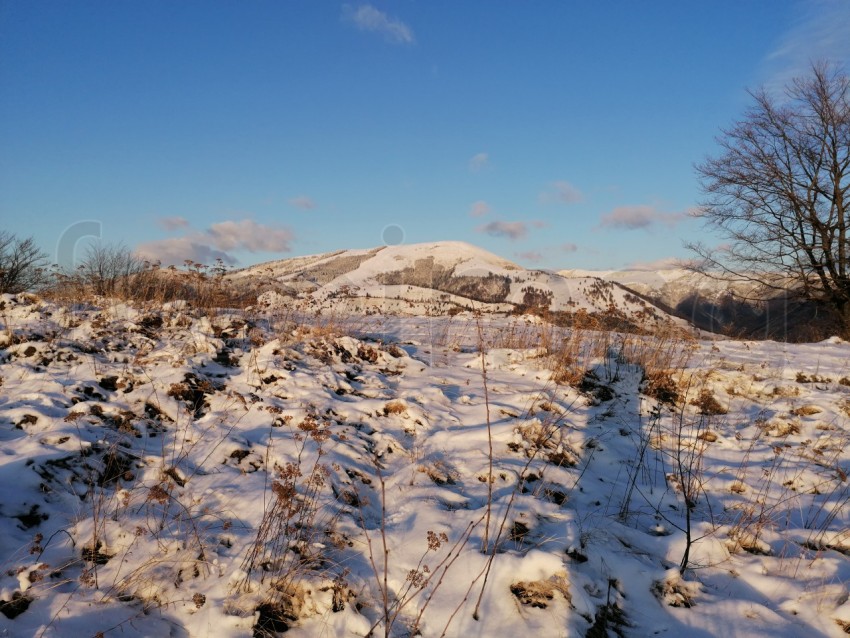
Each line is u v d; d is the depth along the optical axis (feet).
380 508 13.82
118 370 18.56
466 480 15.35
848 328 55.21
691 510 15.16
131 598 9.96
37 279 57.57
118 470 13.55
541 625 10.10
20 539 10.70
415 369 24.70
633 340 28.73
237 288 31.42
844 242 54.60
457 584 10.89
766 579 11.85
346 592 10.37
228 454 14.84
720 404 22.77
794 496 15.98
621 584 11.49
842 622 10.45
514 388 22.68
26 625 8.89
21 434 14.17
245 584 10.27
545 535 12.50
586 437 18.72
